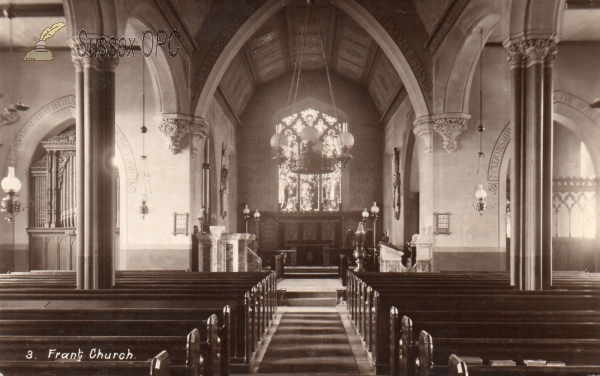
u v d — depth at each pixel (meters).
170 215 18.64
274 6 18.25
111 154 10.73
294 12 20.72
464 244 18.31
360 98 29.64
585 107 19.20
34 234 20.39
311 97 29.50
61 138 20.33
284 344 10.30
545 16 10.83
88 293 8.43
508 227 21.56
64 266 20.38
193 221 18.97
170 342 4.75
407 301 7.71
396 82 23.34
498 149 18.55
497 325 5.56
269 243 29.41
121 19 11.75
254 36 21.61
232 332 7.81
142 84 19.06
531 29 10.85
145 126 18.42
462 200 18.41
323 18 21.53
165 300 7.77
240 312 7.80
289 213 29.52
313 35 23.77
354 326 12.23
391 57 18.55
